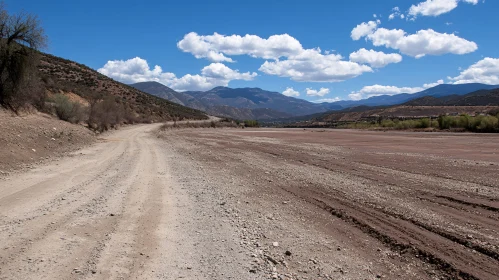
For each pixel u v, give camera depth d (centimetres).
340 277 479
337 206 842
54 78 6100
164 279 451
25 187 955
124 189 989
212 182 1169
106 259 502
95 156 1758
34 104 2762
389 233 644
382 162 1641
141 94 11625
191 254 538
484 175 1243
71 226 640
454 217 739
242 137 3978
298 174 1335
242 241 604
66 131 2411
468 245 580
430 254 546
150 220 704
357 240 625
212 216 755
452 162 1600
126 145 2512
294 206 858
